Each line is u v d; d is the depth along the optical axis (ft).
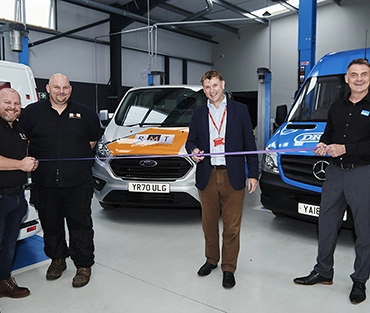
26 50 19.22
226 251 9.24
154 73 32.12
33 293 8.99
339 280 9.59
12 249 8.66
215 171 8.99
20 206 8.50
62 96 8.80
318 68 14.24
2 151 7.84
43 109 9.06
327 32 43.55
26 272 10.20
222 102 9.03
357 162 8.21
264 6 43.60
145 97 16.65
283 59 48.24
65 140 9.02
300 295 8.80
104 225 14.33
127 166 13.29
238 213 9.11
